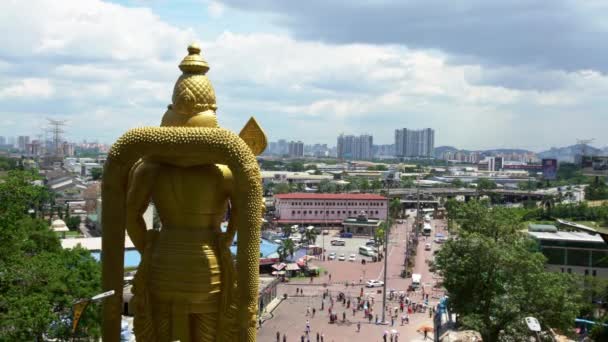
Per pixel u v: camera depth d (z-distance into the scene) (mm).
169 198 16016
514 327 48719
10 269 32875
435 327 65438
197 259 15789
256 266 15828
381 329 71812
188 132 15312
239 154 15453
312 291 95438
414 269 117875
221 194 16328
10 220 33594
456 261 54250
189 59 16438
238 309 15797
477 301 53188
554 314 49219
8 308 30359
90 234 143125
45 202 170750
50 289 35531
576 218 156750
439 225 194625
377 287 99938
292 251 118250
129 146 15656
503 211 71375
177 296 15711
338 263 125250
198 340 16375
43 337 35875
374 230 167500
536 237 82125
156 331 16141
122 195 16078
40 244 44281
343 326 73125
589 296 64375
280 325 73375
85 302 18766
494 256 51906
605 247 79375
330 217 184625
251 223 15625
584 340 50938
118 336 16234
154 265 16016
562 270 80688
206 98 16344
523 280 50125
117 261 16125
